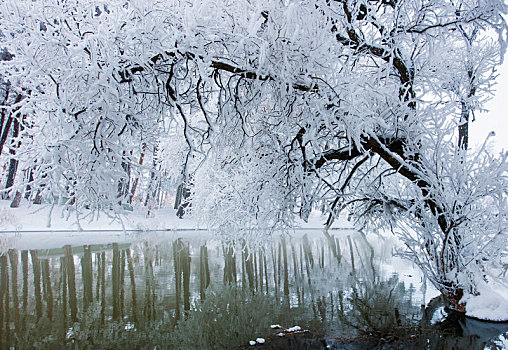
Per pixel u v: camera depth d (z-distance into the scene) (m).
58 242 13.89
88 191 3.97
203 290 7.09
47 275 8.13
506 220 4.94
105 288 7.14
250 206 6.62
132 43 3.95
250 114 5.48
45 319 5.31
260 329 4.89
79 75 3.85
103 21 3.86
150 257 11.00
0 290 6.85
